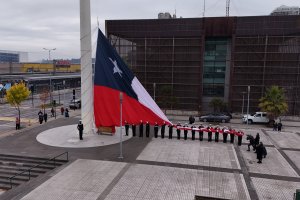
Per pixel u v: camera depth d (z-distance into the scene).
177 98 48.50
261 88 46.69
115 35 49.62
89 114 29.62
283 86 46.19
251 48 45.91
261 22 44.88
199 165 21.48
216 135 28.05
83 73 28.88
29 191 16.91
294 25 44.22
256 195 16.78
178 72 48.88
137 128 32.94
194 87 48.88
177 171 20.23
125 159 22.53
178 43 48.06
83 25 28.19
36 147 25.50
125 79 26.91
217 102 45.81
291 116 46.47
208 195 16.62
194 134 28.67
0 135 30.64
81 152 24.12
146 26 48.44
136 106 26.86
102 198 16.16
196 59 48.00
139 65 49.78
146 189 17.31
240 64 46.62
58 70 155.25
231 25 45.69
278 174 20.17
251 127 38.62
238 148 26.19
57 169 20.34
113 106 26.88
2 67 119.88
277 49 45.31
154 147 25.91
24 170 21.16
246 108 47.62
